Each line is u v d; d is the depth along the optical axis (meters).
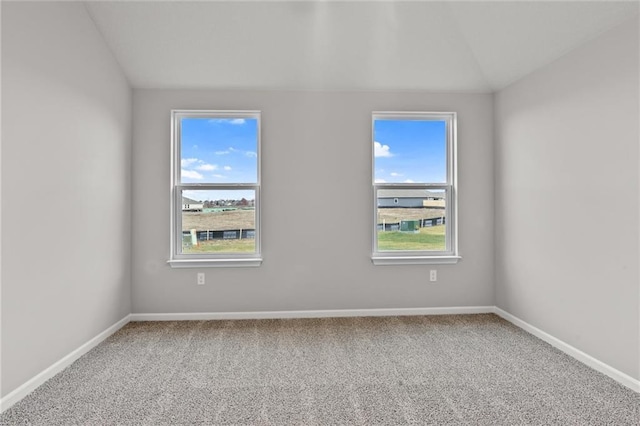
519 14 2.62
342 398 2.09
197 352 2.75
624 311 2.23
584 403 2.02
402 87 3.57
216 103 3.51
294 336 3.07
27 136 2.13
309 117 3.57
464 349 2.78
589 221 2.48
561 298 2.76
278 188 3.55
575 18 2.39
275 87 3.52
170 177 3.50
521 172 3.23
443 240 3.72
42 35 2.25
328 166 3.58
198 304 3.52
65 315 2.50
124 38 3.01
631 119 2.16
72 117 2.56
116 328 3.21
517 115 3.28
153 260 3.49
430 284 3.66
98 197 2.90
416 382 2.28
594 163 2.43
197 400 2.08
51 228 2.35
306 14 2.92
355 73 3.43
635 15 2.13
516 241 3.31
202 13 2.88
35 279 2.21
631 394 2.11
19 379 2.08
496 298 3.68
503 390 2.17
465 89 3.62
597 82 2.40
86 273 2.75
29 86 2.15
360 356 2.66
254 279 3.55
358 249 3.61
